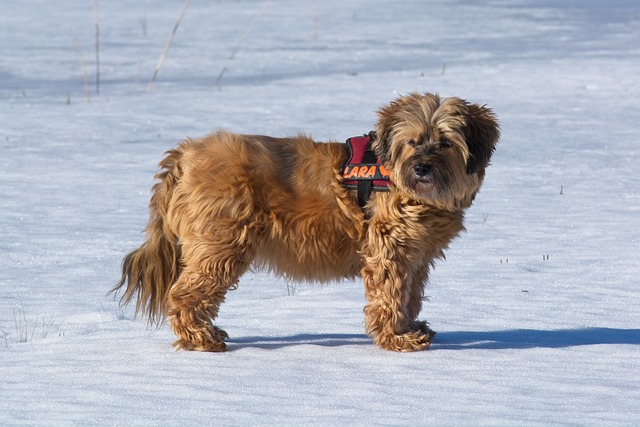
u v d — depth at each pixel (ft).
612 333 36.63
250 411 26.43
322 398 27.76
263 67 128.98
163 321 36.04
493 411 26.27
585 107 97.30
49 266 48.26
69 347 34.55
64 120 91.71
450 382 29.50
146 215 59.21
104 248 51.78
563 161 74.84
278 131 84.07
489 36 158.81
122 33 160.76
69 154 77.30
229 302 42.73
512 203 62.85
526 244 53.01
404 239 34.58
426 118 34.76
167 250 36.19
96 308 41.14
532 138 83.20
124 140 82.89
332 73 122.93
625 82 111.34
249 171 34.88
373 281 34.96
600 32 163.02
